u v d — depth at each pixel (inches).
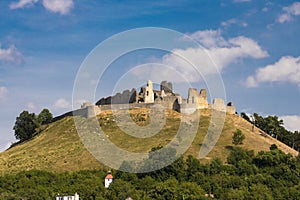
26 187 6860.2
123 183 6732.3
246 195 6560.0
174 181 6835.6
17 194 6565.0
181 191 6505.9
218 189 6717.5
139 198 6402.6
